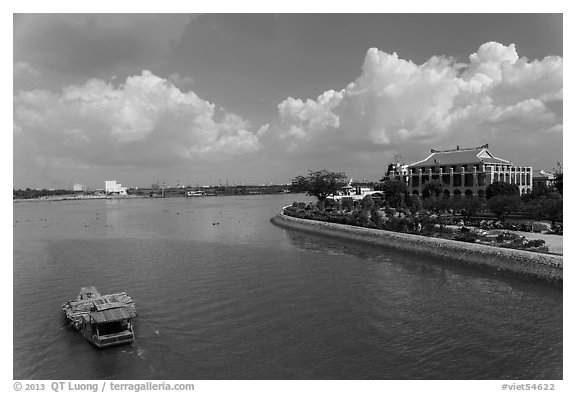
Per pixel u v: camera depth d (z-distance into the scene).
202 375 33.16
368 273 65.19
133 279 63.00
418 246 81.75
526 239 73.69
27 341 40.03
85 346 38.78
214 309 48.41
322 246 92.81
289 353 36.81
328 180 170.25
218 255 82.50
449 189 151.75
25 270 70.06
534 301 49.69
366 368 33.81
